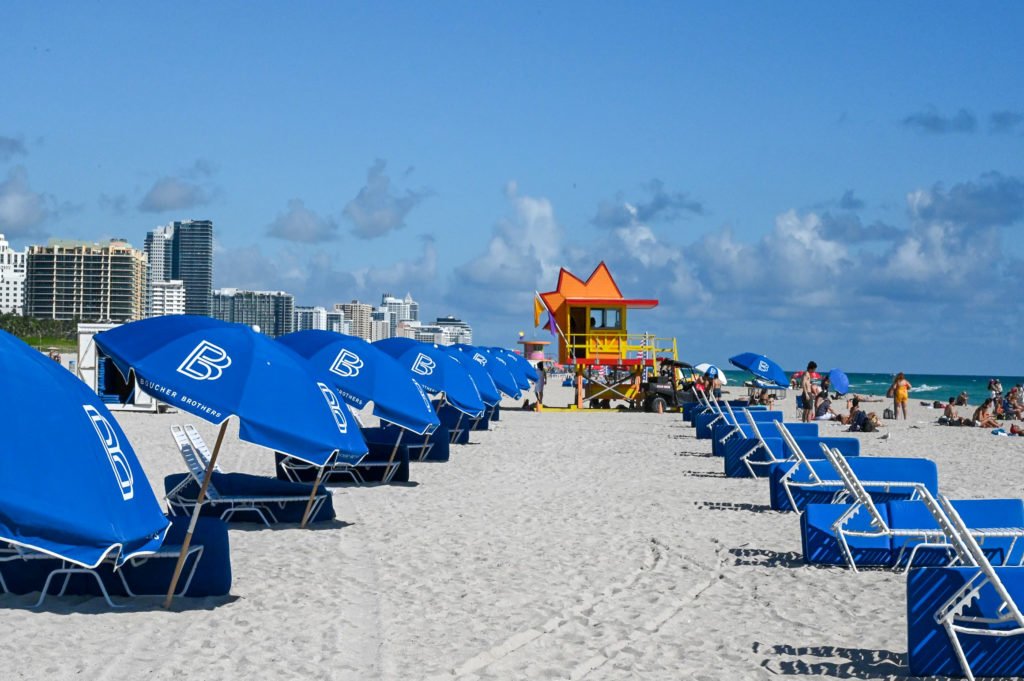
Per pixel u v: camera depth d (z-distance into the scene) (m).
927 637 6.18
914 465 12.17
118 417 29.05
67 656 6.32
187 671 6.07
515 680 6.05
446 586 8.55
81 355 31.69
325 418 9.05
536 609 7.80
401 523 11.88
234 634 6.95
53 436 6.91
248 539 10.69
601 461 19.58
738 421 23.17
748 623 7.50
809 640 7.04
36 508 6.73
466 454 20.62
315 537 10.86
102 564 7.90
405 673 6.12
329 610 7.68
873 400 52.62
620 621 7.51
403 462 15.80
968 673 6.08
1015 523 8.95
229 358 8.72
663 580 8.94
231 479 11.73
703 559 9.88
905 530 9.27
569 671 6.25
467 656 6.50
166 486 11.53
